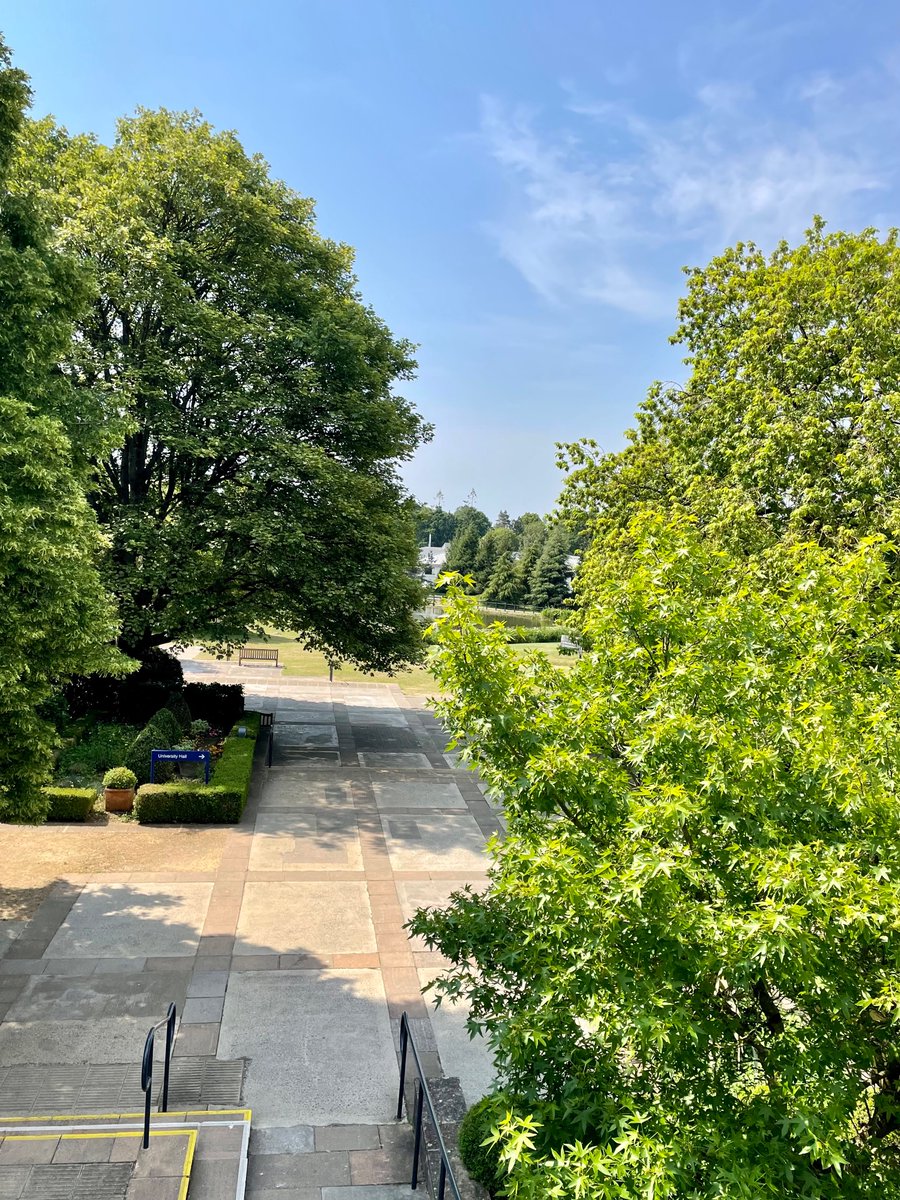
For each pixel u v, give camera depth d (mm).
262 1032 9953
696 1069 5156
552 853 5262
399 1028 10227
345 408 21906
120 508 20578
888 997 4492
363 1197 7453
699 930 4613
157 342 20734
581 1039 5539
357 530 21906
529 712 6453
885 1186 4738
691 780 5508
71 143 21297
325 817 17703
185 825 16609
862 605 6414
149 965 11219
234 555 21641
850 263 17219
